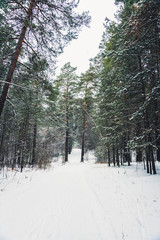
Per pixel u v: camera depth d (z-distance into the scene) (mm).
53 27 6750
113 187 4699
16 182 5301
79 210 3119
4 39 5863
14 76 7383
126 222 2549
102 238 2150
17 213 2812
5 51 6047
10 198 3539
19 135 9234
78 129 25078
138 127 6898
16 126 8961
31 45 7039
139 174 5957
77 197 3967
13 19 6078
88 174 7855
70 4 6066
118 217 2748
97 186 5074
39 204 3365
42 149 12922
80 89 19172
